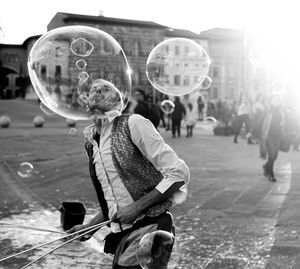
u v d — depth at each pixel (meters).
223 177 8.70
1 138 16.05
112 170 2.38
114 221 2.38
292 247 4.42
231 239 4.70
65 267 3.96
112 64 2.87
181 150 13.86
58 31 3.06
